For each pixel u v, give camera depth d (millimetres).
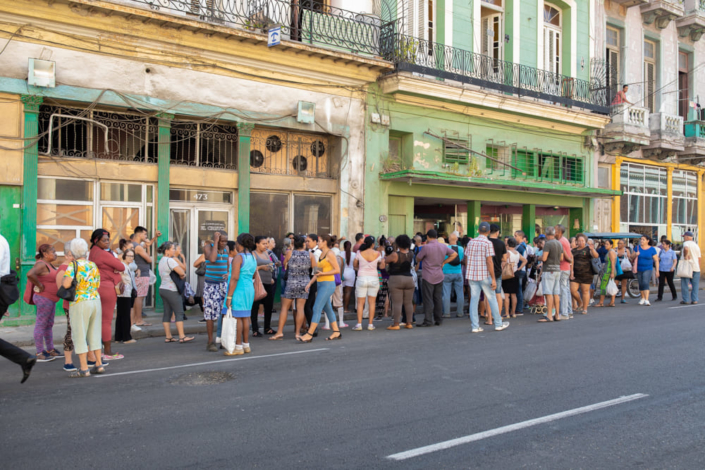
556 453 4527
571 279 13211
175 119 12430
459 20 17297
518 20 18641
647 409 5664
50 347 8117
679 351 8438
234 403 5801
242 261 8266
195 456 4414
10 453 4465
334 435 4887
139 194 12070
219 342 9227
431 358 8000
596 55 21375
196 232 12898
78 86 10930
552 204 19953
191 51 12273
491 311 10695
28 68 10320
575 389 6367
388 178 15172
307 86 14086
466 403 5828
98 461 4312
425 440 4781
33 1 10281
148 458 4371
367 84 15195
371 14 15188
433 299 11461
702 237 25953
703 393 6234
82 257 6980
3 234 10336
